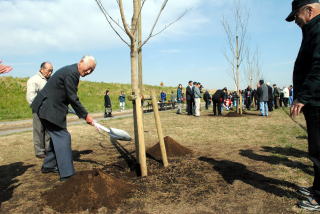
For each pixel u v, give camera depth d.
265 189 3.57
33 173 4.72
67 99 4.17
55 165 4.69
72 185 3.40
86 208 3.12
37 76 5.68
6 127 14.16
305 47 2.99
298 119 12.54
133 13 4.11
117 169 4.66
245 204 3.16
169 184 3.84
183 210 3.05
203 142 7.11
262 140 7.14
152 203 3.24
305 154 5.42
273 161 4.92
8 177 4.54
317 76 2.80
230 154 5.55
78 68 4.11
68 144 4.17
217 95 15.40
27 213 3.10
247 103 22.30
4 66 3.40
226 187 3.68
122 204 3.21
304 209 3.00
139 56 4.74
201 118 13.88
